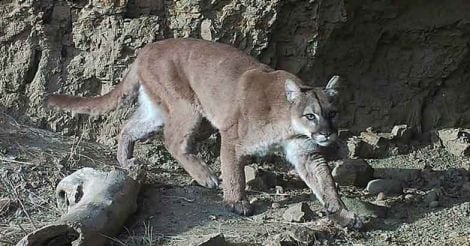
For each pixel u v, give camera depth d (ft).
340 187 34.86
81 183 29.35
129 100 34.88
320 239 28.30
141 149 36.40
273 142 31.30
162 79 33.81
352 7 39.40
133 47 36.42
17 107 36.81
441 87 42.42
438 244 28.07
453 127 42.32
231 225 29.40
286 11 37.11
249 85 31.58
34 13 36.47
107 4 36.24
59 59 37.06
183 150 33.76
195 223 29.35
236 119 31.45
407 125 41.75
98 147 36.19
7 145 33.60
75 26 36.78
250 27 36.58
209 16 36.42
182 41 34.14
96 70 36.78
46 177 31.58
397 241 28.53
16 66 36.81
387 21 41.09
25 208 29.32
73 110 34.45
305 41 37.91
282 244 26.96
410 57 41.93
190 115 33.65
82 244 24.95
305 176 31.14
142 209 30.12
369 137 40.06
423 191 34.83
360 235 28.96
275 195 33.17
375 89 41.75
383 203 32.65
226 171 31.22
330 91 30.99
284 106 30.68
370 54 41.50
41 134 35.86
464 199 33.81
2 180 30.73
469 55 41.93
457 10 41.14
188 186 33.04
